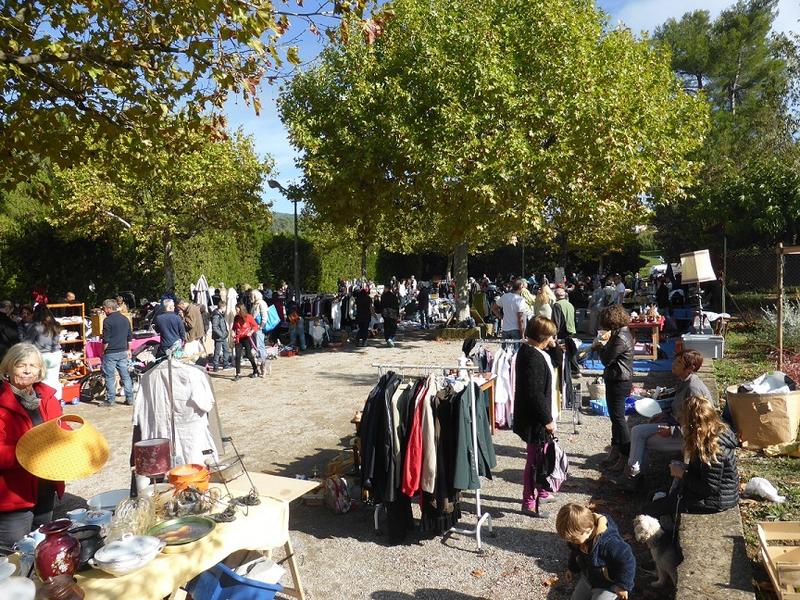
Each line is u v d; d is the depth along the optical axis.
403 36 17.53
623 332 6.66
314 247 35.69
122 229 23.03
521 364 5.70
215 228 25.20
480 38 16.23
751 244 19.00
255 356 13.81
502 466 7.29
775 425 6.65
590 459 7.34
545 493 6.24
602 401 9.62
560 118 15.84
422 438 5.15
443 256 45.66
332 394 11.70
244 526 3.70
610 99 15.93
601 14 19.86
